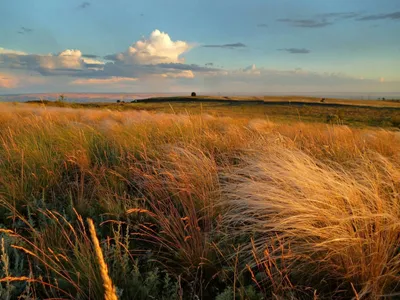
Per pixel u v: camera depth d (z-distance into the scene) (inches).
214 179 136.3
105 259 81.4
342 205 97.6
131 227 108.1
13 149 165.3
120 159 169.3
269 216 103.6
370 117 1813.5
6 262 69.4
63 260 84.7
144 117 356.2
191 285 80.4
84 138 198.7
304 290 79.4
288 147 188.4
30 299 67.4
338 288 80.4
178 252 91.9
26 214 117.2
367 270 76.9
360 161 155.0
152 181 133.8
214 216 110.5
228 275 86.3
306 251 84.9
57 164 159.0
